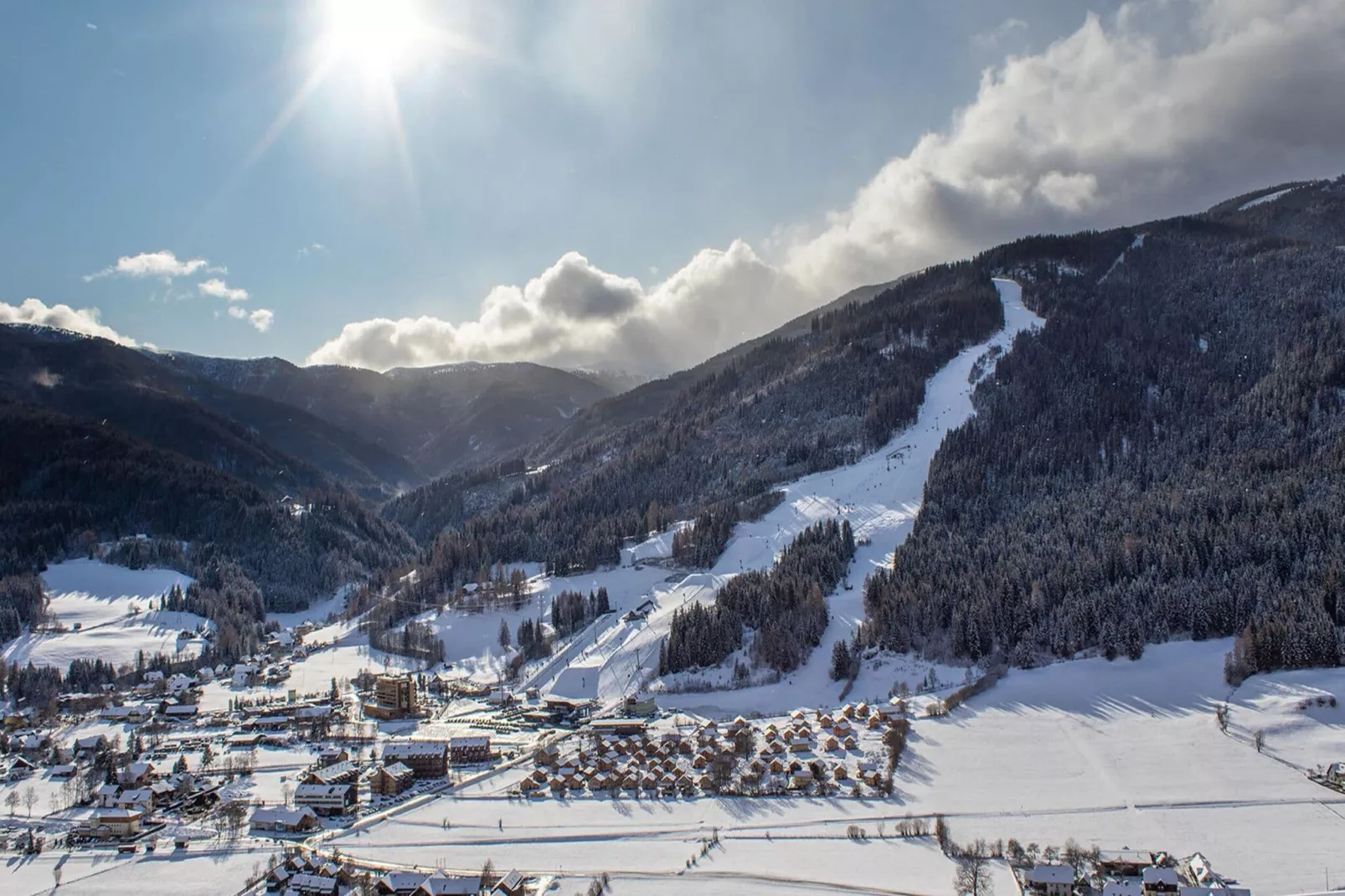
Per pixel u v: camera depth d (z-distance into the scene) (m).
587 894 168.50
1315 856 169.62
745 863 179.00
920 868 173.62
